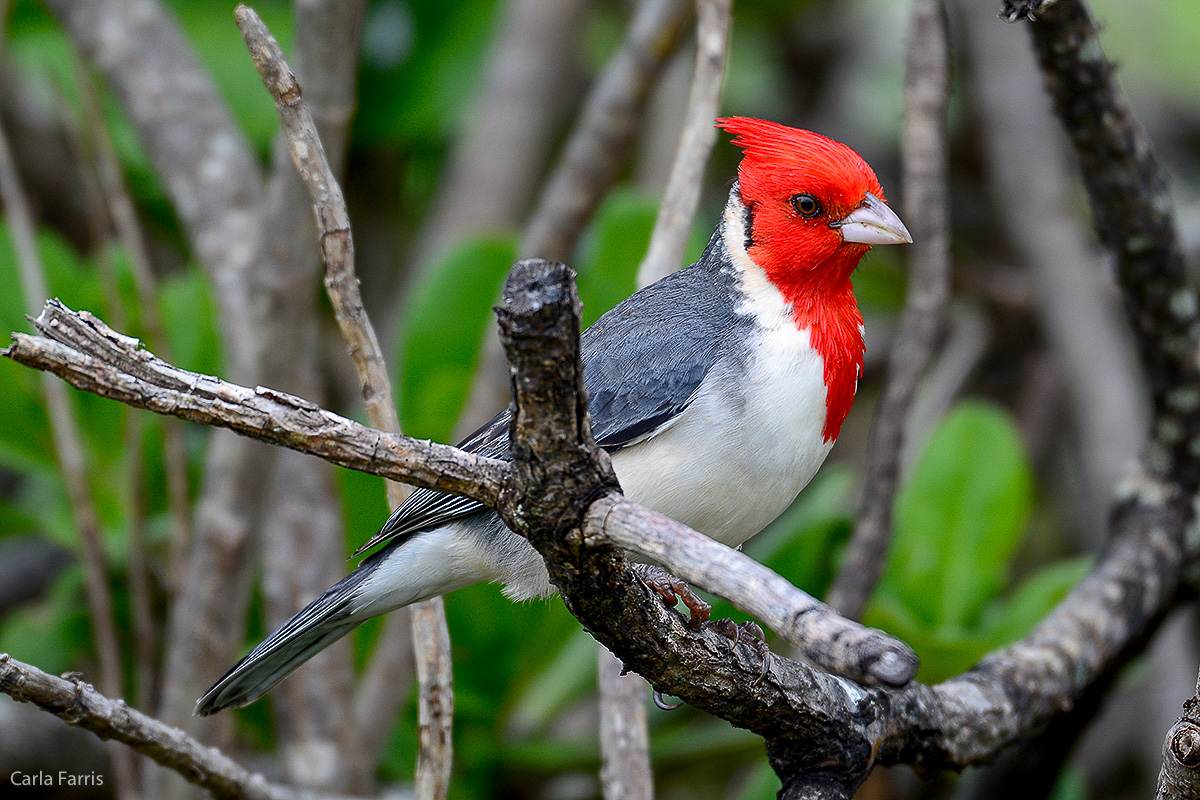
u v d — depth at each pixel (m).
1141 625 8.96
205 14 13.48
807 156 8.39
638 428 8.16
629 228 10.77
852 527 10.28
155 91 11.56
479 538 8.11
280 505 10.20
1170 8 16.14
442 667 7.49
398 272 14.41
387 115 13.14
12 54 12.98
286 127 6.61
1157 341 9.32
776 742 6.75
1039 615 9.66
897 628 8.94
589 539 5.28
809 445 8.25
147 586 9.85
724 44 8.77
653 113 15.07
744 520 8.38
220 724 9.30
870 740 6.84
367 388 6.92
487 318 10.74
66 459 9.16
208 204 11.13
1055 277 13.38
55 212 13.98
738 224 8.61
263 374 9.41
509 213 13.88
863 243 8.30
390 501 8.02
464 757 10.12
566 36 14.41
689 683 6.22
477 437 8.66
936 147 9.40
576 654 10.78
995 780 9.91
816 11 15.59
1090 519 12.74
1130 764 12.13
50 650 10.73
